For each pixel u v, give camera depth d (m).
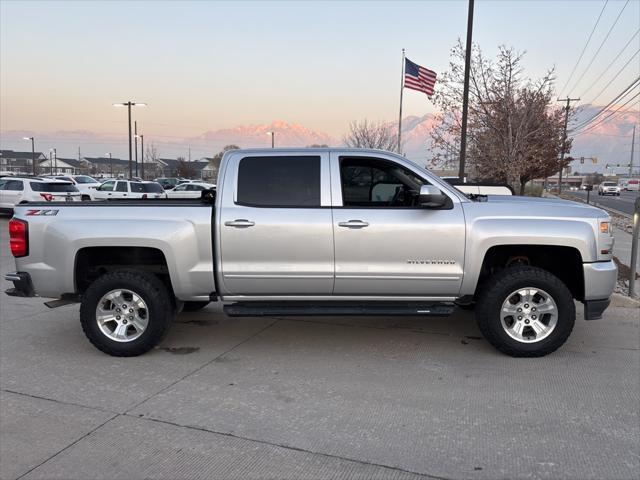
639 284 8.36
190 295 5.16
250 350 5.40
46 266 5.16
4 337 5.87
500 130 14.81
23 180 19.70
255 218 4.98
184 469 3.20
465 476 3.10
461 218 4.96
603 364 4.92
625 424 3.73
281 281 5.05
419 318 6.62
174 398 4.22
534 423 3.75
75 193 20.59
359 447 3.44
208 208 5.07
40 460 3.30
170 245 5.01
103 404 4.12
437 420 3.81
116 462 3.28
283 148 5.21
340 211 5.00
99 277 5.14
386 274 4.98
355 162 5.18
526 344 5.00
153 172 97.75
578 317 6.59
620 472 3.13
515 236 4.91
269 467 3.21
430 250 4.96
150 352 5.34
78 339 5.80
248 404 4.10
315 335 5.91
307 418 3.86
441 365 4.92
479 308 5.07
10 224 5.22
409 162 5.14
